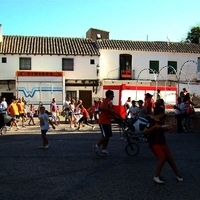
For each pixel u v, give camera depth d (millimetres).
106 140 11203
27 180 8031
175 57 39000
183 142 14320
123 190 7195
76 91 35656
